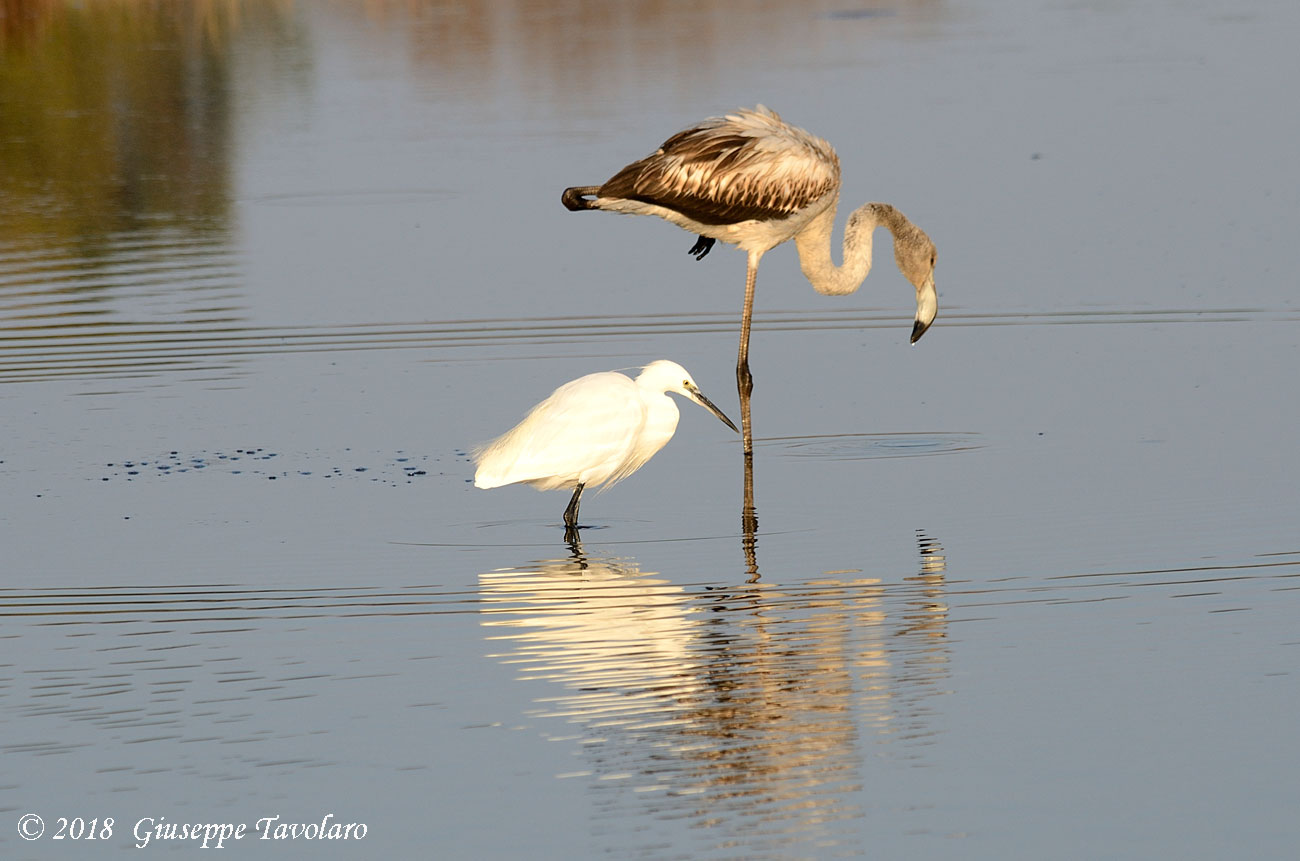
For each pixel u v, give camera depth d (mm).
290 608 11586
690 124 29438
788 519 13445
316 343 19297
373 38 41688
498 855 8141
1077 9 44219
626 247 23469
